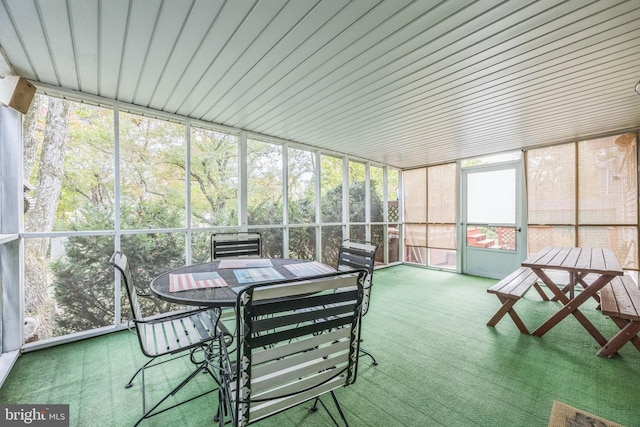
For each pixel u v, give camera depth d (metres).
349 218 5.33
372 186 5.88
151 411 1.55
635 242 3.67
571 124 3.46
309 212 4.66
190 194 3.30
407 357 2.23
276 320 1.04
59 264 2.53
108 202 2.81
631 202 3.69
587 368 2.06
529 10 1.50
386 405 1.66
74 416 1.57
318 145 4.55
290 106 2.90
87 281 2.65
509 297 2.67
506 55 1.94
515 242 4.81
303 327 1.12
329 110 3.00
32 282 2.42
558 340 2.53
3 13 1.51
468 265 5.42
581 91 2.51
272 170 4.16
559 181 4.28
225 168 3.65
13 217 2.24
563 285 4.31
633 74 2.20
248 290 0.97
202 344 1.56
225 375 1.39
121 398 1.73
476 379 1.93
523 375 1.97
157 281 1.76
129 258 2.90
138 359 2.20
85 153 2.73
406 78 2.28
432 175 6.02
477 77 2.25
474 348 2.38
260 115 3.18
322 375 1.23
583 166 4.06
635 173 3.66
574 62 2.03
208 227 3.43
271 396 1.09
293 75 2.23
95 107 2.77
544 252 3.34
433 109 2.97
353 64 2.06
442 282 4.75
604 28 1.64
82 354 2.27
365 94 2.58
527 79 2.28
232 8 1.48
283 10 1.49
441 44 1.81
